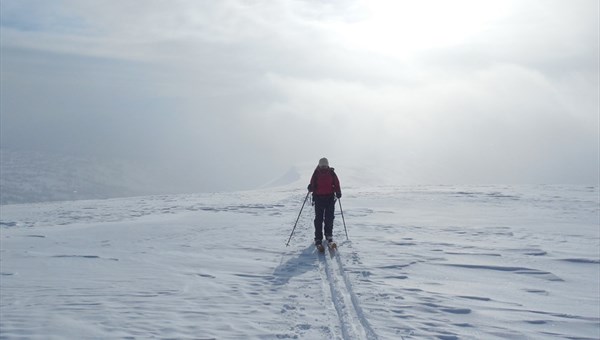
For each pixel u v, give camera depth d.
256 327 5.57
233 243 11.84
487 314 6.13
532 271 8.72
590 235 13.14
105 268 9.12
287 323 5.71
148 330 5.45
